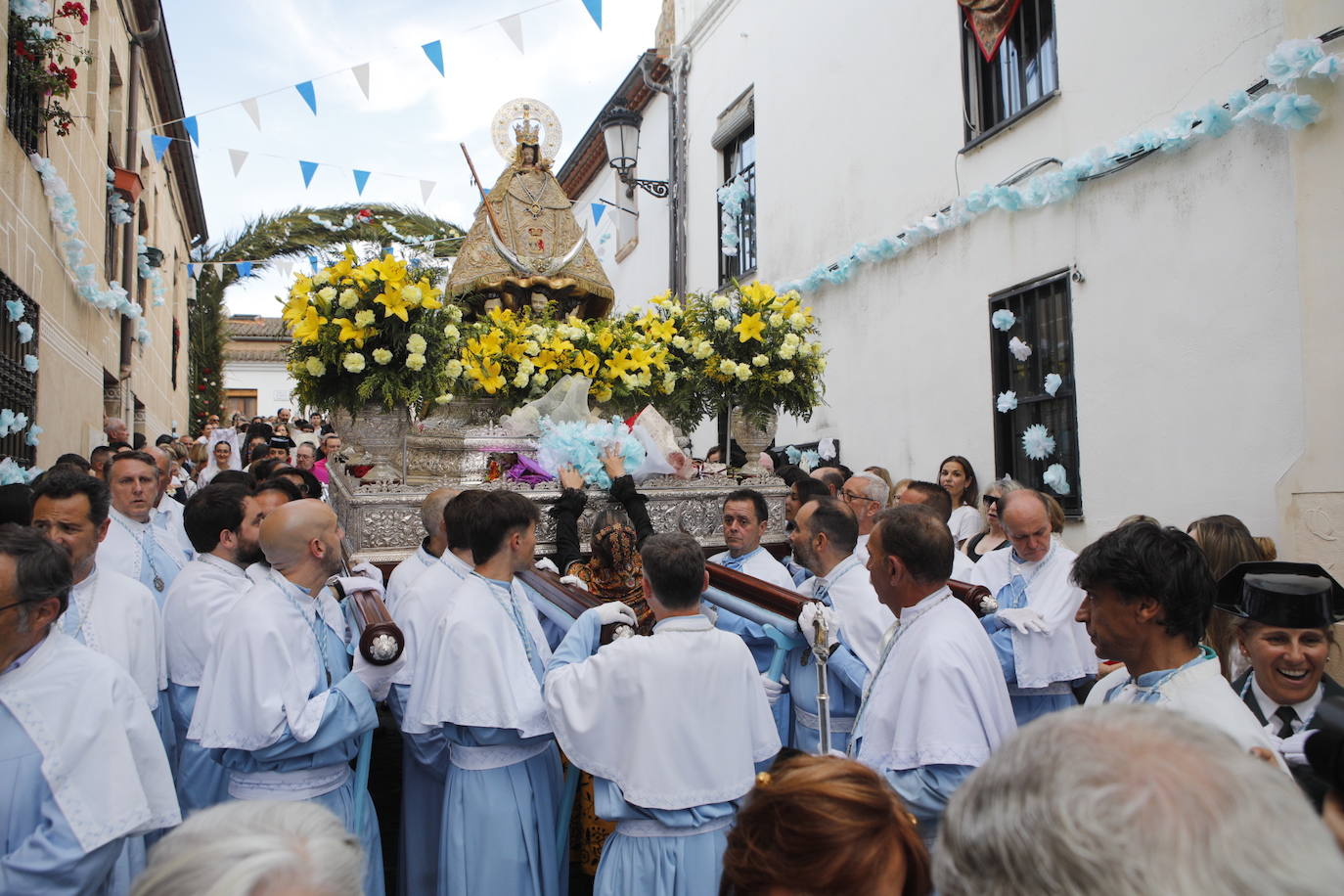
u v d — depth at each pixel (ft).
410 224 57.77
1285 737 8.19
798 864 4.60
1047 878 2.95
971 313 25.73
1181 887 2.78
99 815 7.27
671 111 45.11
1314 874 2.82
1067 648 11.89
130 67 39.50
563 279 20.74
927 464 27.58
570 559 15.42
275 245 63.57
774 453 32.71
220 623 12.03
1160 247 19.56
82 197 31.09
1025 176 23.38
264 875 4.07
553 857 10.80
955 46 26.27
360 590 11.12
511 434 17.16
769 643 12.66
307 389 16.47
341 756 10.03
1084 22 21.66
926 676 8.48
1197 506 18.57
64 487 10.52
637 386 18.99
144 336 43.32
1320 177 15.62
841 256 31.24
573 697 9.16
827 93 32.96
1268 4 17.30
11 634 7.29
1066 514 22.08
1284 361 16.92
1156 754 3.15
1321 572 8.42
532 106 22.25
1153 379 19.67
